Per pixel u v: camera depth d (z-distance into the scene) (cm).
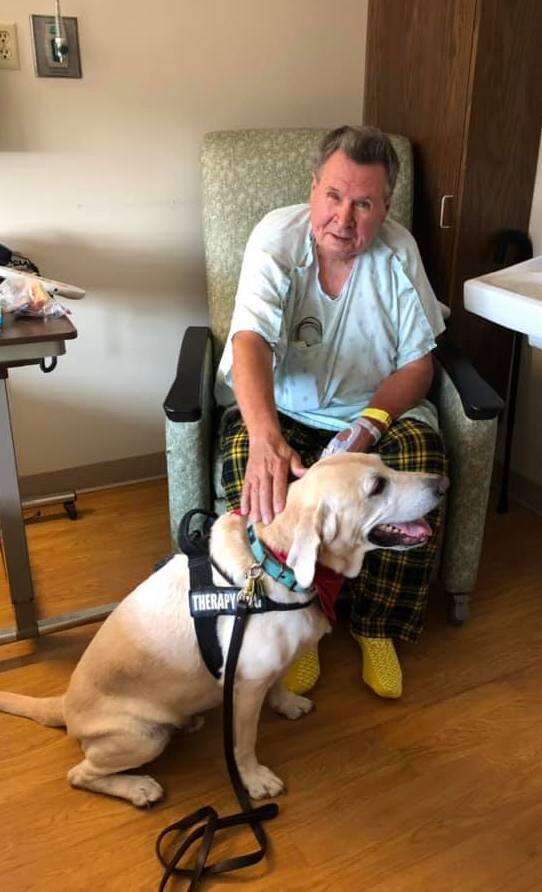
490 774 136
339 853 121
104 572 193
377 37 216
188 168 211
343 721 148
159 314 223
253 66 210
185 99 204
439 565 175
